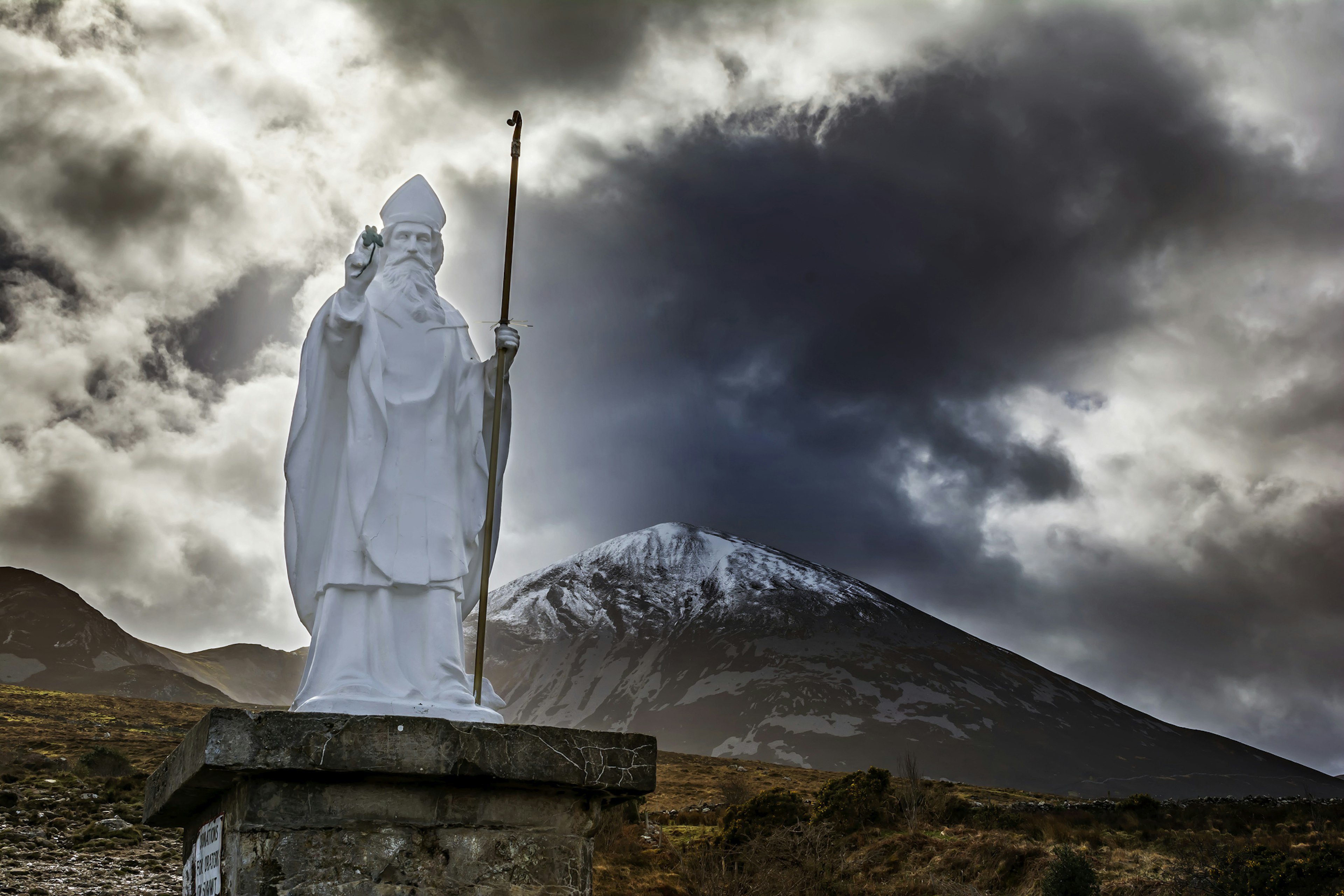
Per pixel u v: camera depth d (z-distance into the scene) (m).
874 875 50.78
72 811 55.12
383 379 10.30
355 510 9.90
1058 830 53.81
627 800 9.45
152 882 43.91
